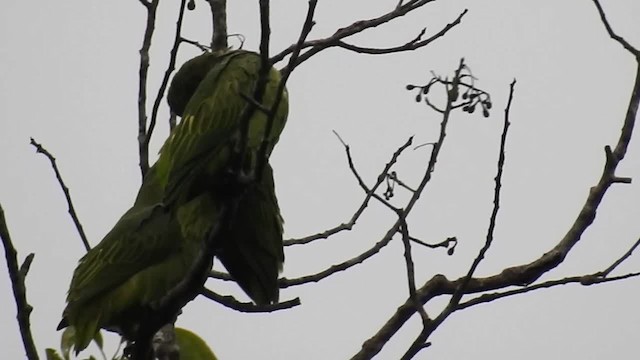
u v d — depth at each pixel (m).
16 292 8.59
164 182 9.37
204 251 8.81
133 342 10.02
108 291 10.58
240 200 8.72
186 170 9.05
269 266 9.70
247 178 8.50
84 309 10.50
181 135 9.20
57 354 10.34
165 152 9.39
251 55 9.62
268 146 8.77
